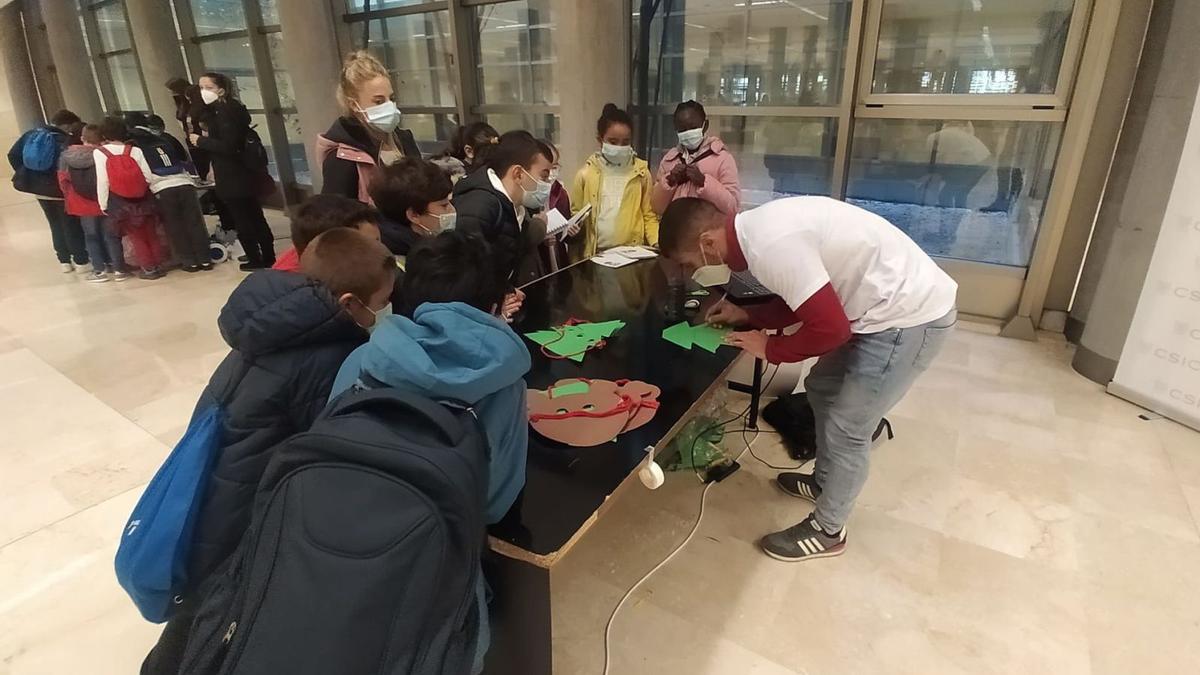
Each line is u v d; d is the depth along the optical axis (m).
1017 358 3.09
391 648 0.84
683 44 4.24
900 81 3.54
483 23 5.11
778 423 2.46
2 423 2.61
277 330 1.11
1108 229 3.00
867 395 1.59
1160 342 2.52
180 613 1.18
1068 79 3.02
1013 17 3.13
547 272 2.63
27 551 1.91
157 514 1.08
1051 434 2.45
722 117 4.22
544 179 2.35
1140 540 1.91
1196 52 2.32
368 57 2.25
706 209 1.48
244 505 1.14
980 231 3.57
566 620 1.65
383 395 0.93
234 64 6.92
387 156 2.39
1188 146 2.35
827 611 1.68
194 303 4.01
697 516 2.03
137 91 9.08
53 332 3.56
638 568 1.83
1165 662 1.52
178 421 2.62
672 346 1.78
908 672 1.51
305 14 5.61
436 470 0.87
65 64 9.04
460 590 0.92
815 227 1.46
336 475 0.87
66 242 4.67
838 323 1.36
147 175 4.34
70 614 1.69
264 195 4.61
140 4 7.06
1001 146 3.36
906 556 1.86
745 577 1.79
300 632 0.82
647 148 4.66
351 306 1.28
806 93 3.88
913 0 3.34
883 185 3.77
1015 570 1.80
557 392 1.51
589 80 4.32
